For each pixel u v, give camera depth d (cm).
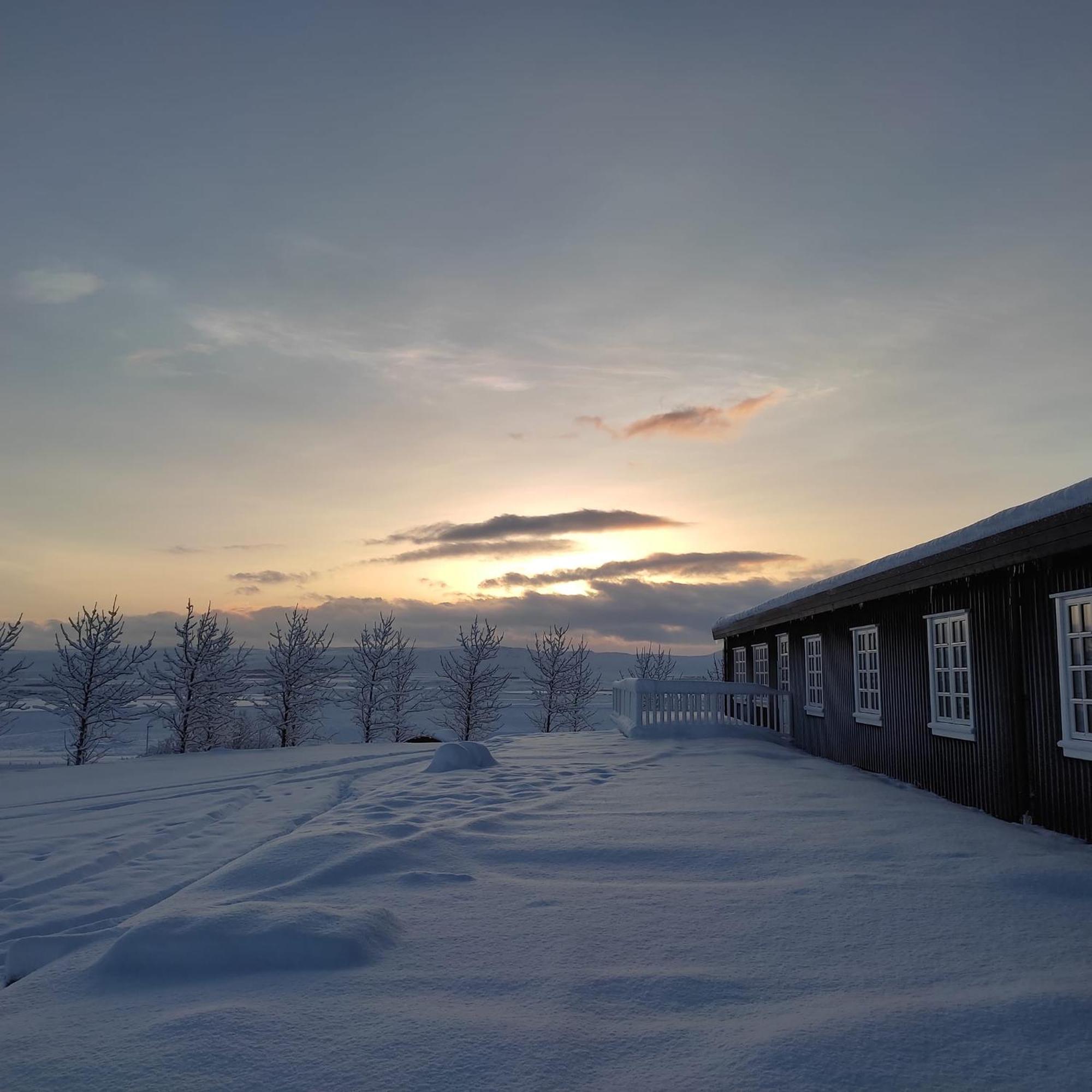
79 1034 328
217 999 361
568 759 1337
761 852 618
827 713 1444
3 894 620
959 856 605
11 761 3791
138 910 577
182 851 766
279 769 1488
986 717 881
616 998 353
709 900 496
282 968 391
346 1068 293
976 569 840
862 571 1145
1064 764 746
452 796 928
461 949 415
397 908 484
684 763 1259
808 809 820
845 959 396
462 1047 307
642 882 542
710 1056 298
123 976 393
